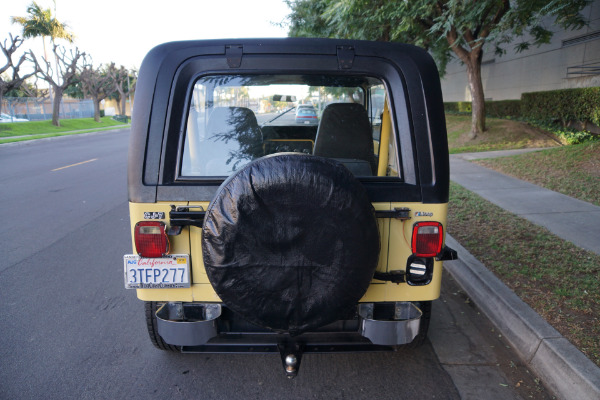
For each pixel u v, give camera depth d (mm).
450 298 4152
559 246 4832
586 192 7082
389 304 2555
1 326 3699
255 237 2055
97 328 3668
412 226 2422
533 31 12555
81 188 9656
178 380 2945
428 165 2428
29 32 31922
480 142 13289
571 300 3588
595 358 2773
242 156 2680
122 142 23234
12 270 4934
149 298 2480
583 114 11945
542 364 2959
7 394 2801
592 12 14359
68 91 59750
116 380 2951
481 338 3455
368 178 2438
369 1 9422
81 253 5488
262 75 2518
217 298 2461
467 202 6844
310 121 2945
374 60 2480
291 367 2455
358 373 3018
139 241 2369
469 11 7621
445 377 2963
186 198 2373
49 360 3197
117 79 52844
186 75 2445
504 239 5121
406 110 2439
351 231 2070
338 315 2191
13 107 37469
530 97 14773
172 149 2404
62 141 24297
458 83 25578
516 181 8352
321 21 13477
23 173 11922
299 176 2006
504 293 3719
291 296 2133
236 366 3104
